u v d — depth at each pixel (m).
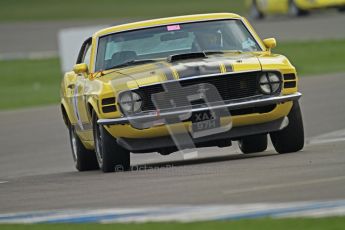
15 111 79.56
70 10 185.00
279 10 140.62
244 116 35.53
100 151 37.66
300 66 95.62
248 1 145.88
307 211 22.52
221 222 21.84
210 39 38.94
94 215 24.58
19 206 28.33
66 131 65.88
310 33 118.75
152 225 22.06
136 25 39.66
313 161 32.47
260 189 26.36
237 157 40.28
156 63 37.28
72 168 47.97
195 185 28.48
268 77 35.84
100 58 39.06
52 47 129.62
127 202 26.50
